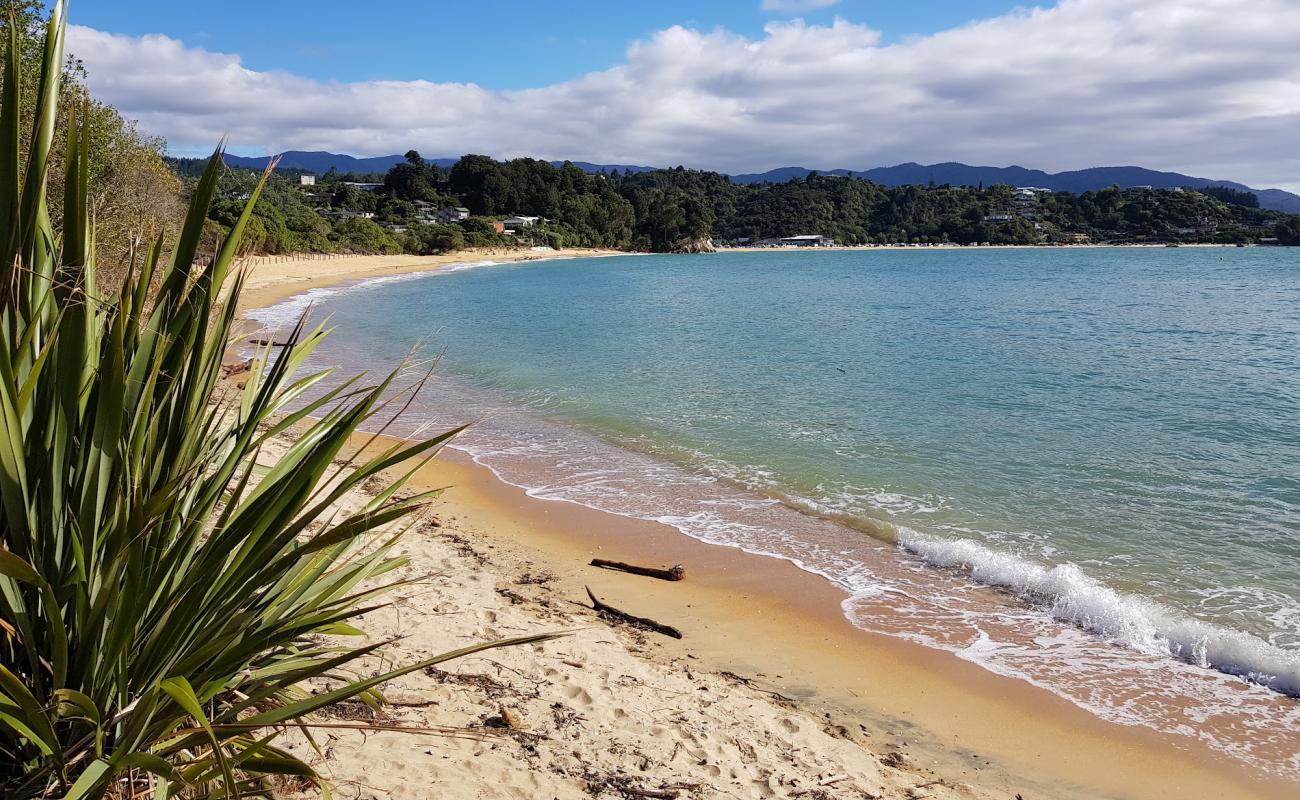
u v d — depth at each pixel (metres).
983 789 5.07
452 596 7.05
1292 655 6.78
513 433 14.70
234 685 2.70
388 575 7.36
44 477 2.29
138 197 21.48
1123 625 7.25
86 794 2.00
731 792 4.46
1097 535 9.66
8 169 2.23
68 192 2.41
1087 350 26.61
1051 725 5.86
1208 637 7.04
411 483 11.22
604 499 10.91
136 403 2.48
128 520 2.13
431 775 4.04
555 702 5.21
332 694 2.33
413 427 14.84
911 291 57.94
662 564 8.68
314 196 131.62
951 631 7.27
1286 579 8.35
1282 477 12.00
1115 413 16.66
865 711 5.97
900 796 4.78
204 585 2.34
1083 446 13.88
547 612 7.02
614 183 196.00
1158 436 14.62
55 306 2.50
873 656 6.80
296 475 2.42
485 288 60.16
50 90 2.32
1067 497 11.09
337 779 3.84
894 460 12.93
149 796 2.34
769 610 7.63
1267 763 5.45
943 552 8.92
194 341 2.57
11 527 2.19
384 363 22.80
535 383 20.09
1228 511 10.52
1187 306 43.59
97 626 2.20
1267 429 15.19
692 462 12.81
